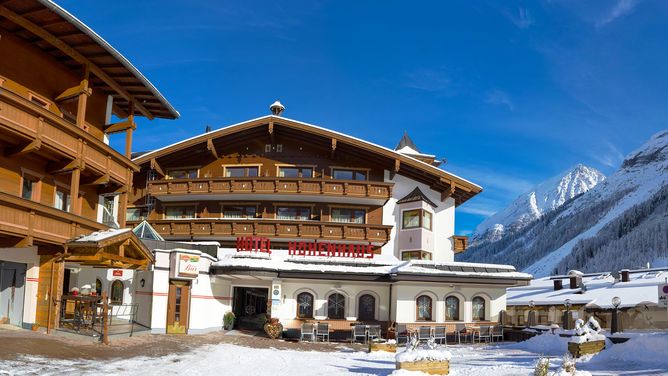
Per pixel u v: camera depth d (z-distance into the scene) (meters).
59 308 20.72
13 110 18.97
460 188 38.19
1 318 21.09
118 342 20.61
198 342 23.45
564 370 14.04
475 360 21.06
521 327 31.75
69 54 22.05
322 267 29.89
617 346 19.97
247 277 29.78
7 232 18.42
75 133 21.73
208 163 40.56
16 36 21.02
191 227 38.06
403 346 26.77
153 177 40.81
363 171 39.53
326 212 38.72
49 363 14.84
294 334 29.11
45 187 22.62
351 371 17.56
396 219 38.59
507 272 31.69
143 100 27.78
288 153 40.00
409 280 29.61
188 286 27.14
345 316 30.34
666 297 21.75
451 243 39.22
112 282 27.56
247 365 18.05
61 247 20.89
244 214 39.38
